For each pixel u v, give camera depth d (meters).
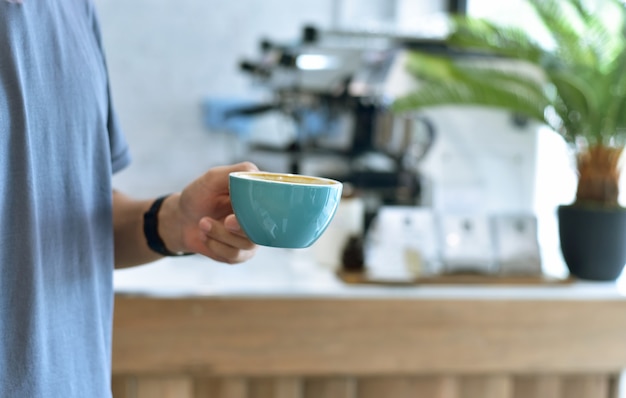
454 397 1.85
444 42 2.77
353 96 2.70
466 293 1.81
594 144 2.01
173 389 1.72
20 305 0.81
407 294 1.77
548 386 1.89
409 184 2.61
